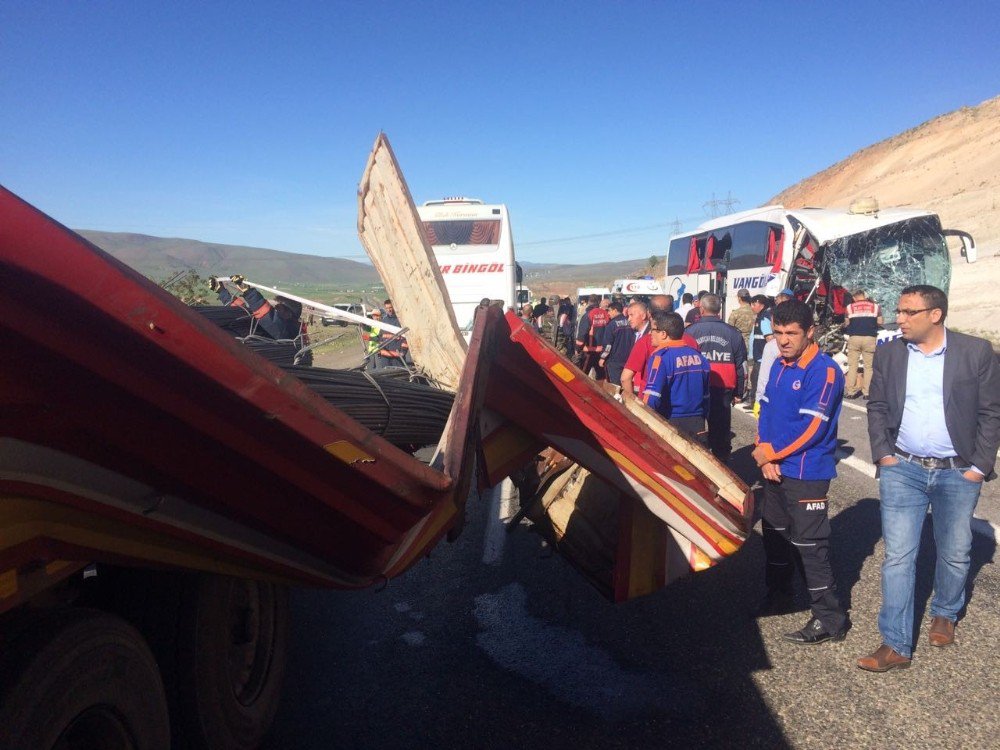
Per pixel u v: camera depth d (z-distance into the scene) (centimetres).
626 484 399
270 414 199
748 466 911
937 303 408
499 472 405
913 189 8506
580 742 355
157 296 170
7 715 187
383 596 532
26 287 161
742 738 357
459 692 400
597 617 493
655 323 610
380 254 495
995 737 354
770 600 492
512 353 371
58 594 246
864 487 784
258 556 262
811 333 444
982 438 412
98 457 201
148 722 243
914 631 462
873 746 350
